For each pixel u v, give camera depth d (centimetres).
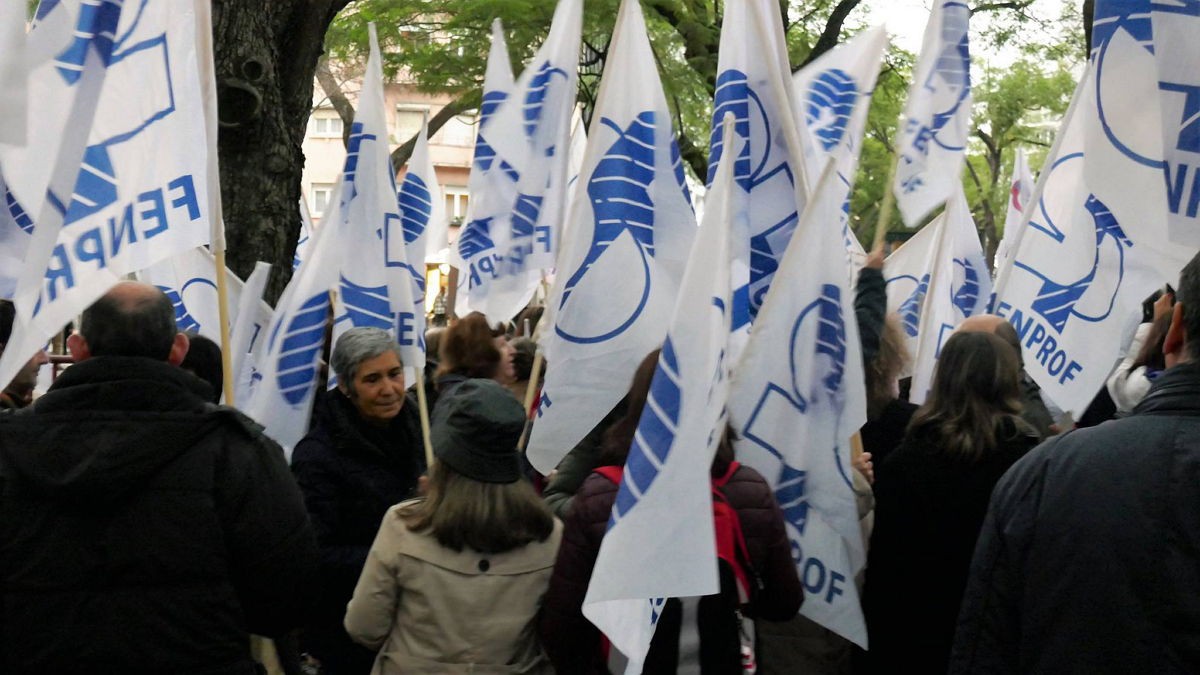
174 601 307
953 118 521
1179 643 254
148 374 313
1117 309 493
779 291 389
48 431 304
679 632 340
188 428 312
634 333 495
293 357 555
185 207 416
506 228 658
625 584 317
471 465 363
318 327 560
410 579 365
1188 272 271
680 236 509
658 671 340
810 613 385
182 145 418
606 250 500
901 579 400
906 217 517
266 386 553
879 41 524
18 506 303
